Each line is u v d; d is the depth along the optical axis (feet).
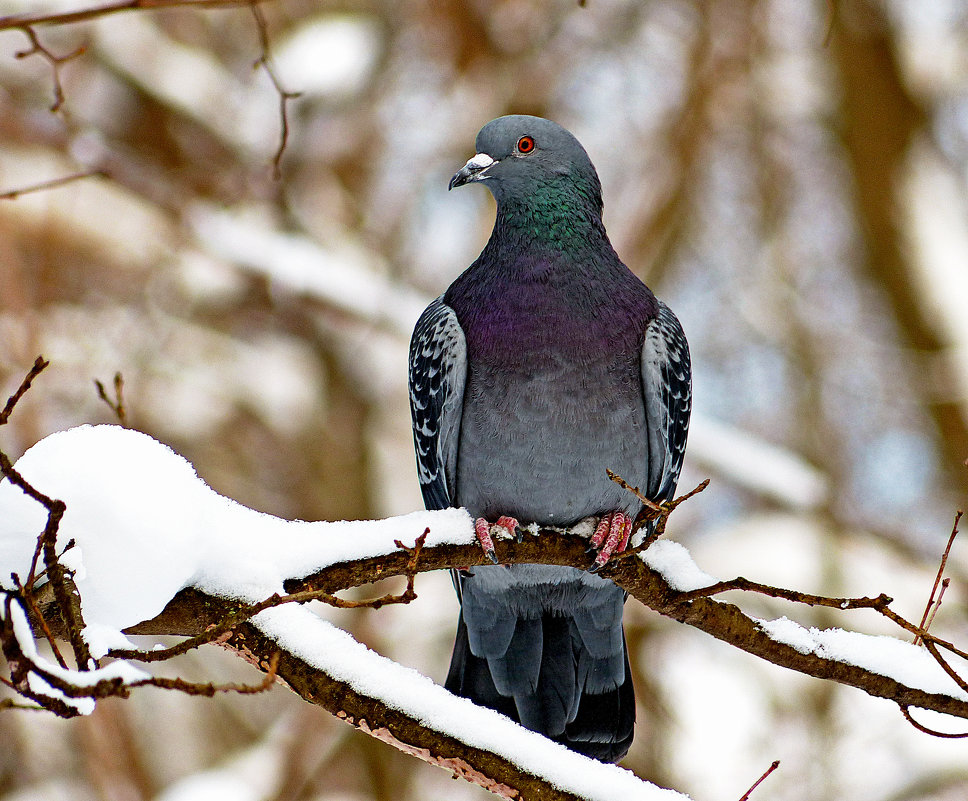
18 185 45.03
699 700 42.22
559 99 48.49
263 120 49.60
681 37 47.24
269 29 52.11
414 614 43.32
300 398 49.57
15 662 12.26
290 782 40.40
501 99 47.55
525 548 19.40
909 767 38.86
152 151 52.19
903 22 48.62
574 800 15.61
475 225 50.34
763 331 49.03
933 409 46.98
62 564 13.85
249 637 15.39
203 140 51.80
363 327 46.75
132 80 49.52
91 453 14.92
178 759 46.98
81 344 45.03
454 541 18.17
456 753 15.60
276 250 45.37
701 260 50.29
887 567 43.55
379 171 51.44
